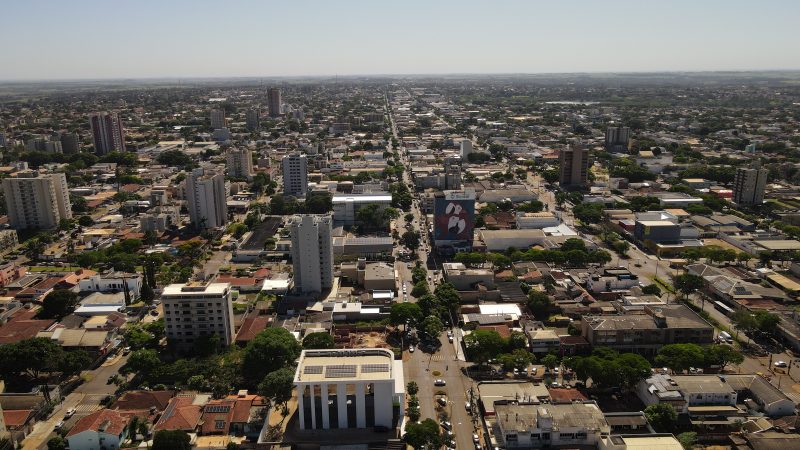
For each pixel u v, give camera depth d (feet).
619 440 648.38
